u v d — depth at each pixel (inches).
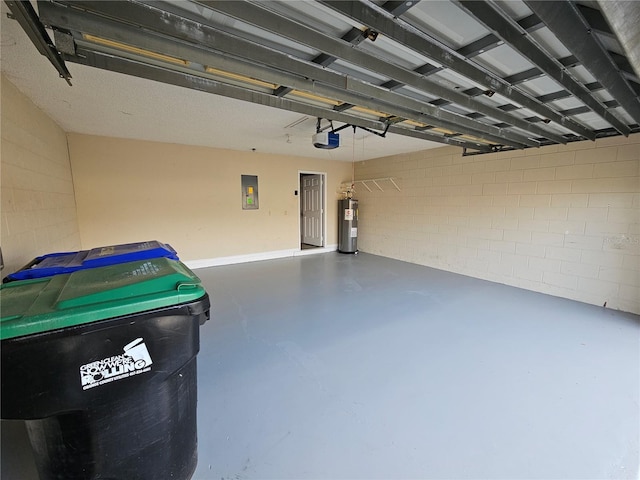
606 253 129.6
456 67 63.5
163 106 110.1
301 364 85.0
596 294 133.2
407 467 52.4
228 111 116.4
